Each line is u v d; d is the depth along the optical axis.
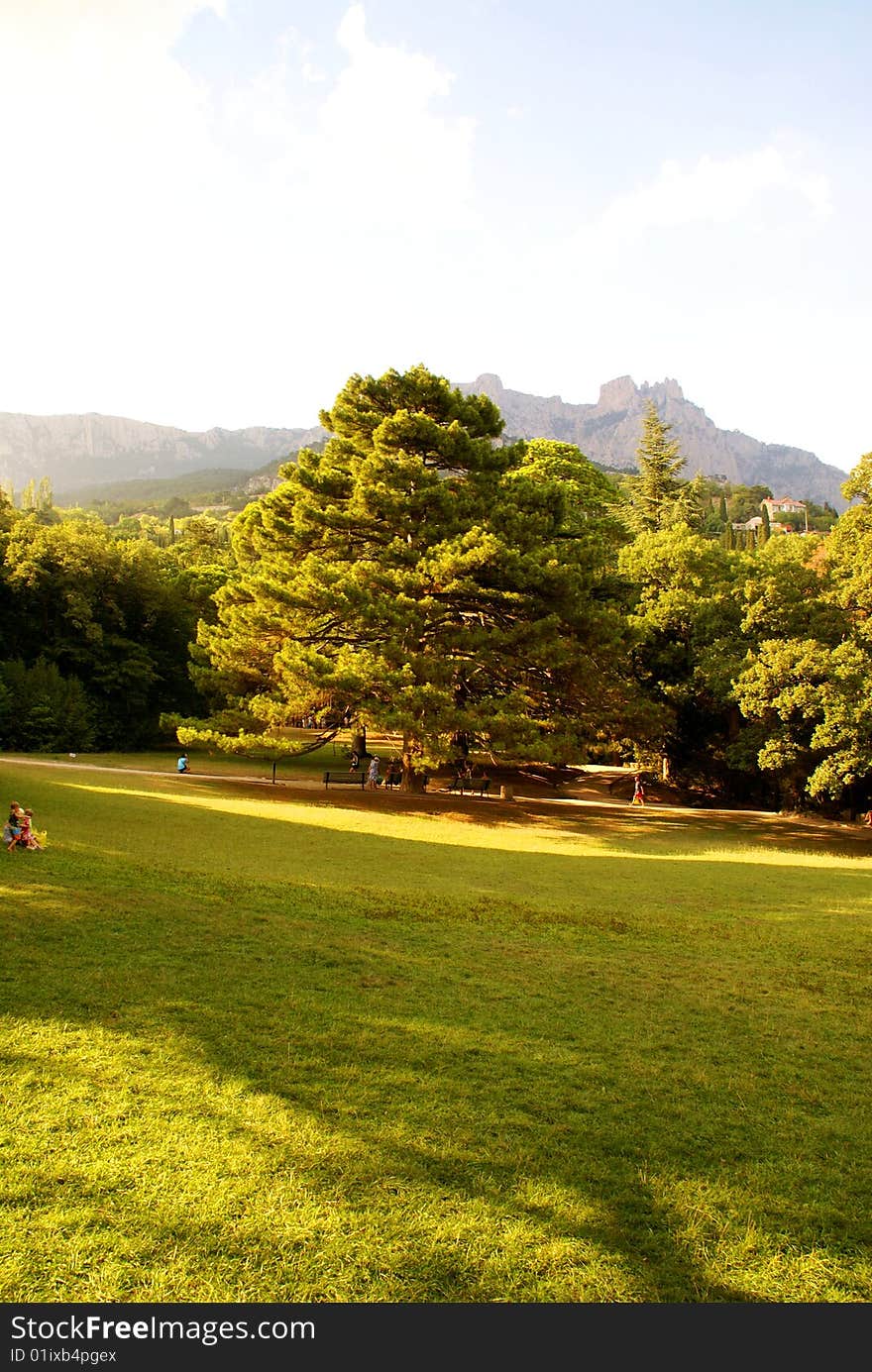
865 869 21.84
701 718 39.62
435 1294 4.80
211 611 55.97
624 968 11.15
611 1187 5.94
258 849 18.38
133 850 16.36
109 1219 5.16
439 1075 7.42
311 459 34.28
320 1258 4.98
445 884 16.02
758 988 10.70
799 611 32.75
